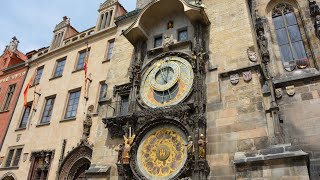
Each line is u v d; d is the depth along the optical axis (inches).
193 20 780.0
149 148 654.5
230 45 728.3
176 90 700.0
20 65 1574.8
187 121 623.5
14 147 1274.6
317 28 724.0
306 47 757.3
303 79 690.8
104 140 766.5
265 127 578.2
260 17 837.2
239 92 645.3
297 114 661.9
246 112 613.6
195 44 736.3
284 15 832.3
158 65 760.3
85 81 1184.8
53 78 1344.7
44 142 1170.6
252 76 649.0
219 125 625.3
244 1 784.3
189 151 585.0
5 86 1583.4
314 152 608.4
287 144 538.3
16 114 1397.6
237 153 568.4
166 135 649.0
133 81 764.0
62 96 1250.0
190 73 700.0
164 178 602.2
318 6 762.2
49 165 1091.3
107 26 1322.6
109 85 873.5
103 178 698.8
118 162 666.2
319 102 652.1
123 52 931.3
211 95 671.1
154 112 670.5
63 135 1124.5
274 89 693.9
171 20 853.8
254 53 684.1
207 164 585.3
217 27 779.4
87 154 1005.2
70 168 1026.7
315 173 590.6
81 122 1102.4
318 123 632.4
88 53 1307.8
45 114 1273.4
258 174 514.6
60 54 1414.9
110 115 801.6
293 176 484.7
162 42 822.5
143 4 1052.5
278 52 784.3
